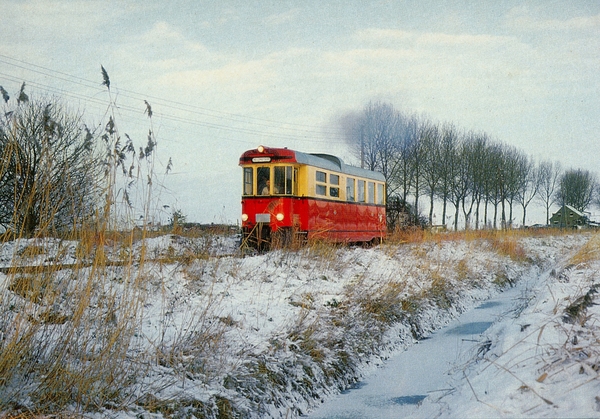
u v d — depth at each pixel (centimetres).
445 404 557
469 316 1306
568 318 747
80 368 527
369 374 842
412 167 4619
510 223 3088
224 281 1046
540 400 482
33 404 477
